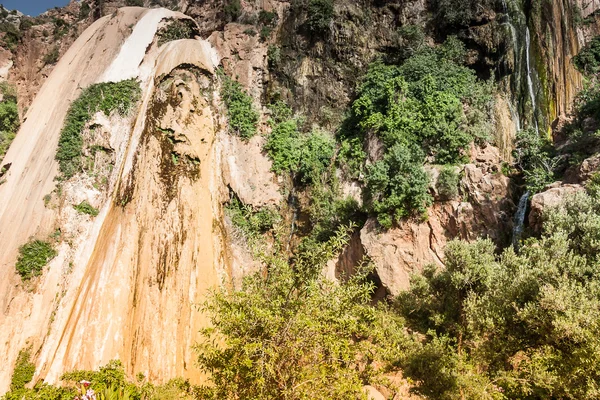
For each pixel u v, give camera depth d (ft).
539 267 31.22
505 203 58.44
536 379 28.78
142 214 68.80
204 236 70.08
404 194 60.18
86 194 73.41
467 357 35.73
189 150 73.15
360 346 27.35
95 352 60.23
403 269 58.90
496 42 77.82
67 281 67.56
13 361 61.31
